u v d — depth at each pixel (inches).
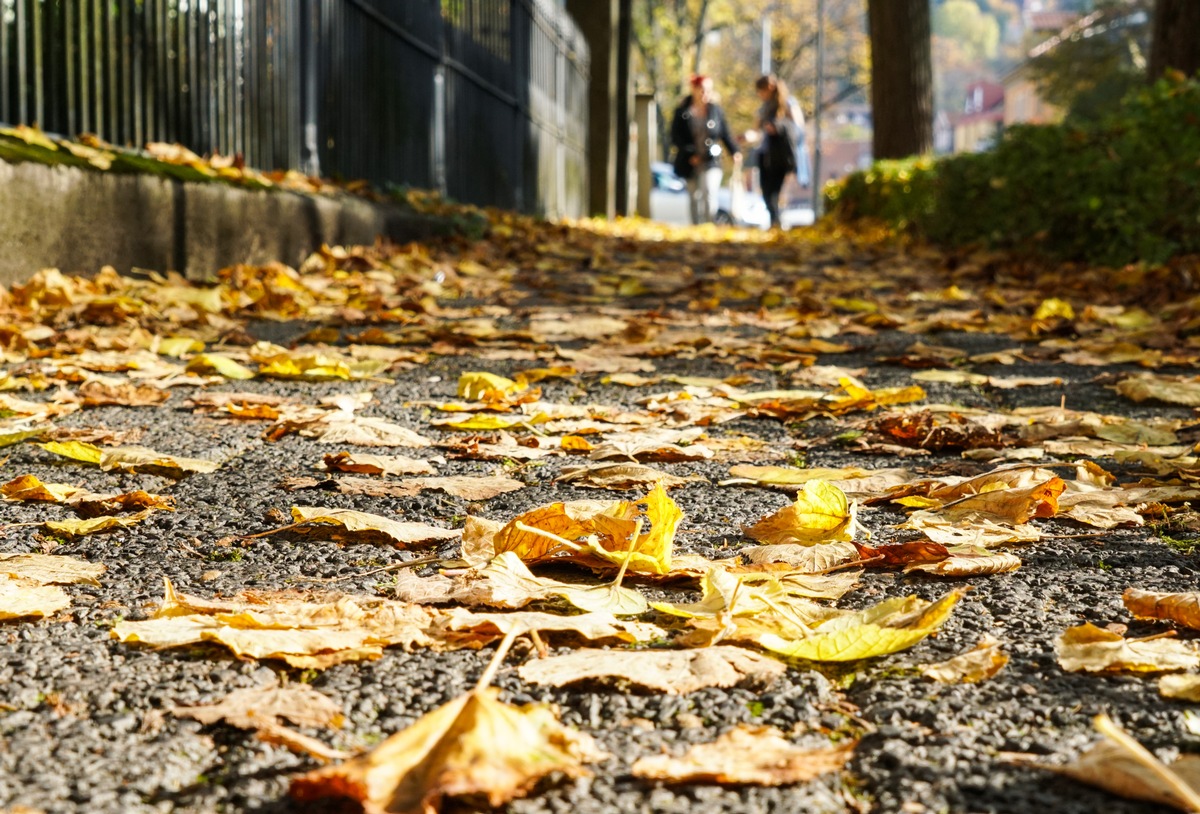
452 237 390.9
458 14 524.1
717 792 46.1
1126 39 1819.6
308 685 57.2
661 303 266.4
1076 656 60.0
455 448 116.8
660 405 139.7
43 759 49.1
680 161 888.3
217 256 251.4
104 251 215.2
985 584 74.6
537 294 287.3
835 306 265.4
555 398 148.7
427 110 474.6
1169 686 55.7
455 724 43.7
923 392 136.2
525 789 45.5
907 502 95.1
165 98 265.1
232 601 69.2
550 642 63.6
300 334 205.5
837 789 47.2
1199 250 304.0
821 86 1971.0
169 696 55.6
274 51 321.4
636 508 91.6
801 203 4375.0
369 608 67.2
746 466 107.0
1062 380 162.2
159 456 107.5
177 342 180.7
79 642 62.8
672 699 55.4
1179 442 120.7
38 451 113.6
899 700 55.6
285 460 111.2
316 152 347.9
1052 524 89.3
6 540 83.7
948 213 465.1
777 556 78.7
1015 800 45.8
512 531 77.0
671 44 2299.5
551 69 760.3
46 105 226.4
